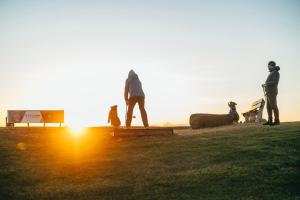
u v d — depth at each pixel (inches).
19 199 272.4
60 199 269.9
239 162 336.8
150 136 514.9
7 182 309.7
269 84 521.3
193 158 363.9
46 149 450.9
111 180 308.7
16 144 494.3
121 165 353.7
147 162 360.2
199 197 262.2
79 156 400.8
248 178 293.7
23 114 815.1
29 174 330.3
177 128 770.2
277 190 267.9
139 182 299.1
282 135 430.6
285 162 326.0
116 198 268.4
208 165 336.2
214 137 465.1
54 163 370.0
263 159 340.5
